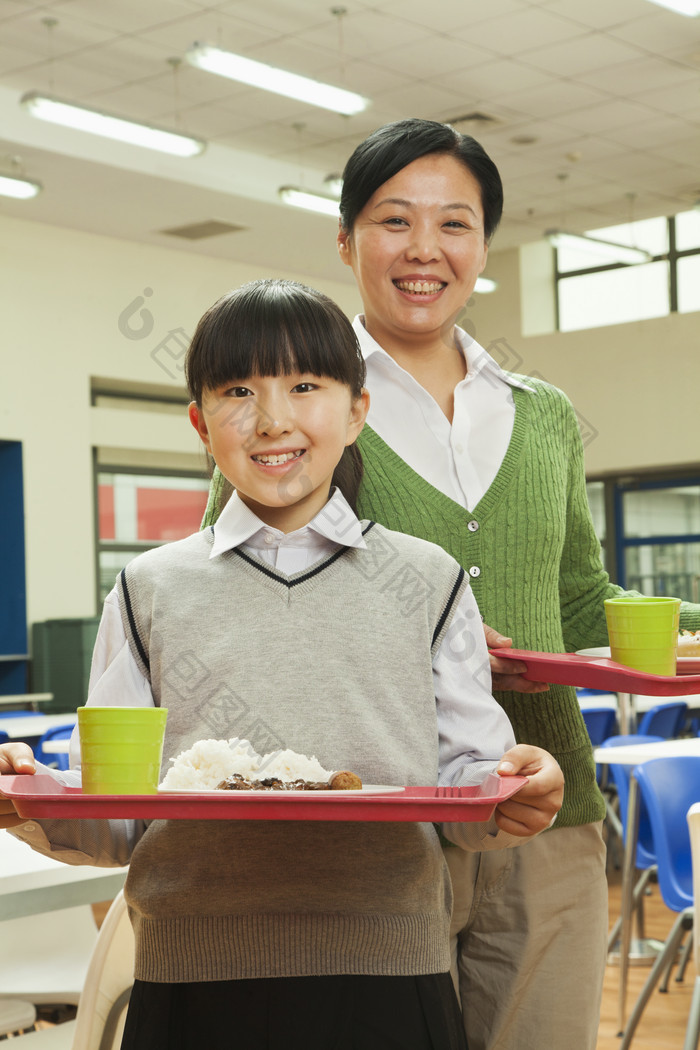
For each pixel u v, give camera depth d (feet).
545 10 20.89
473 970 5.21
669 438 33.22
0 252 27.40
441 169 4.96
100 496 30.48
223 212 27.22
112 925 4.96
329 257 30.83
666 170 29.40
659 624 4.71
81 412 28.99
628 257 31.58
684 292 34.32
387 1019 3.69
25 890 5.79
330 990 3.71
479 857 5.06
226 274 30.99
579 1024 5.18
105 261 29.01
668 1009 12.35
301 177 28.32
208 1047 3.71
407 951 3.77
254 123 25.52
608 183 30.30
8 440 28.07
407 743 3.89
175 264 30.17
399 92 24.45
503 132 26.63
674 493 34.55
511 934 5.10
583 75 23.65
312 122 25.53
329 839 3.76
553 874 5.13
